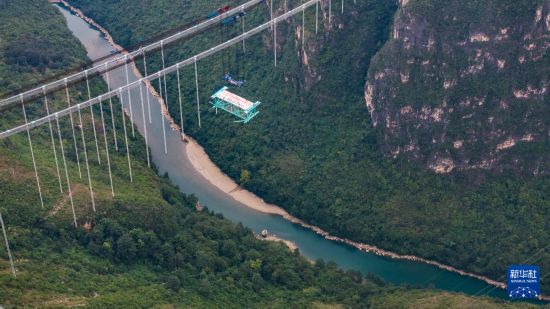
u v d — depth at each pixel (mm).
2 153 148375
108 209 143125
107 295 122312
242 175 177125
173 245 143250
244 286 139000
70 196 141125
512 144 160625
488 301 134125
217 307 130250
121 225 141875
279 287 142250
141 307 121438
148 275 134750
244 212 171125
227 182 180000
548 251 150375
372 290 142750
